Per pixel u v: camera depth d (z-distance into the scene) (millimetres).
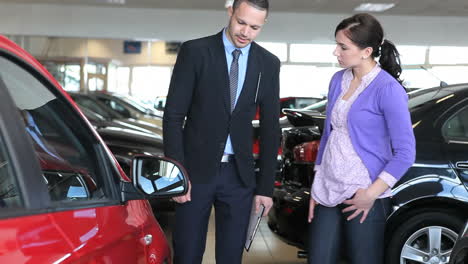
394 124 2676
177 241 3031
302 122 4465
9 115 1373
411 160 2668
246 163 2984
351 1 16125
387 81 2717
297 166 4367
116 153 6383
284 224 4359
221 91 2904
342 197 2785
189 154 2955
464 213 4039
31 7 17891
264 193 3049
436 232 4055
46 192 1440
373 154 2764
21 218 1286
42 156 1522
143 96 20641
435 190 3979
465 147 4062
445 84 4480
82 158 1805
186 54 2896
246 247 3086
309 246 2953
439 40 18312
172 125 2902
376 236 2830
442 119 4156
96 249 1503
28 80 1614
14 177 1331
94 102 13258
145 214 2117
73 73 19859
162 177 2021
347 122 2775
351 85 2838
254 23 2803
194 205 2963
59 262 1289
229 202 2992
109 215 1747
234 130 2949
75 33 18000
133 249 1822
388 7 16906
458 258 2986
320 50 18484
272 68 3021
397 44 18391
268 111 3049
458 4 16109
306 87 18609
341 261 4656
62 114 1774
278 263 5184
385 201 2842
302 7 17281
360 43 2707
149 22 18062
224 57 2910
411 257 4082
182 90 2900
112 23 18000
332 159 2803
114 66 20453
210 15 18094
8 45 1547
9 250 1166
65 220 1453
